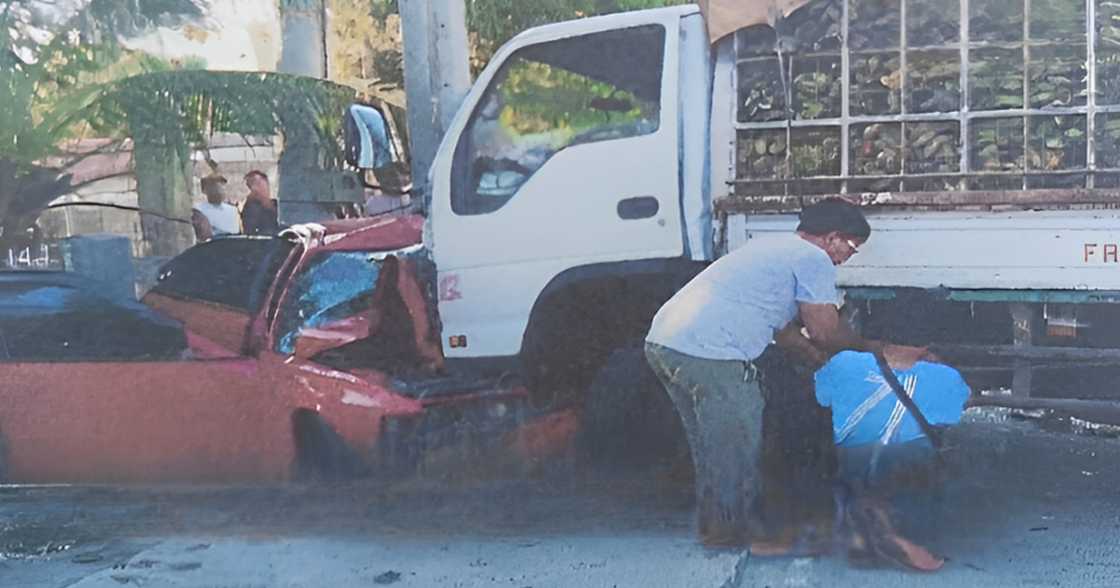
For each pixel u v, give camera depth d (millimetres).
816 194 5223
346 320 6062
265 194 6992
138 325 6160
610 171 5590
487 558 4992
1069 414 5059
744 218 5340
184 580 4836
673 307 4801
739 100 5359
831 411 5141
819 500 5164
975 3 5039
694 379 4758
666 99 5480
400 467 5906
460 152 5883
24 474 6070
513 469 5902
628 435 5848
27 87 7262
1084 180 4930
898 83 5133
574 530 5324
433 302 5984
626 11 5883
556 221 5727
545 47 5711
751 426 4840
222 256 6273
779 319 4746
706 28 5426
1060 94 4977
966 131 5062
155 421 5992
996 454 5703
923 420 4809
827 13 5211
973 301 5023
